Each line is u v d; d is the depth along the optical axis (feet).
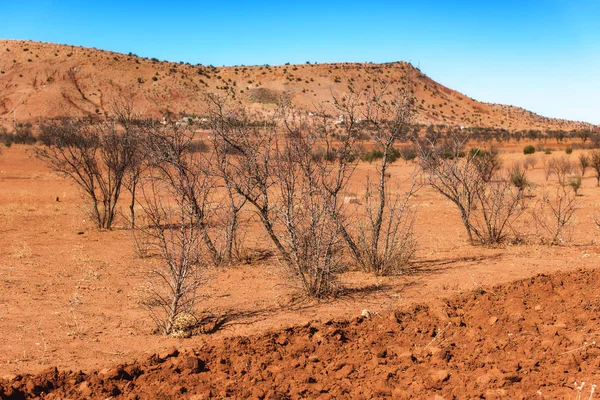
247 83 468.75
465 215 38.73
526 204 61.00
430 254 35.27
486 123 465.47
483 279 27.25
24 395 14.73
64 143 49.11
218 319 21.79
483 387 14.51
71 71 429.79
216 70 499.10
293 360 16.79
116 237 42.16
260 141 29.89
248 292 25.82
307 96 439.63
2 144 160.76
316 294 24.50
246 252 33.91
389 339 18.86
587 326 19.10
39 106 378.53
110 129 47.67
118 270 30.48
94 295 25.05
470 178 41.22
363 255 29.84
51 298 24.38
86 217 53.31
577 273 27.30
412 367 16.08
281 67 493.36
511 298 22.90
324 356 17.39
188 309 21.68
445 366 16.16
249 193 29.96
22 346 18.37
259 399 14.32
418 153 39.11
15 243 39.22
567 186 90.89
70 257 34.12
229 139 30.07
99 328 20.47
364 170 108.06
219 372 16.11
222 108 30.76
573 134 302.86
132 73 440.45
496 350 17.37
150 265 31.86
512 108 573.74
